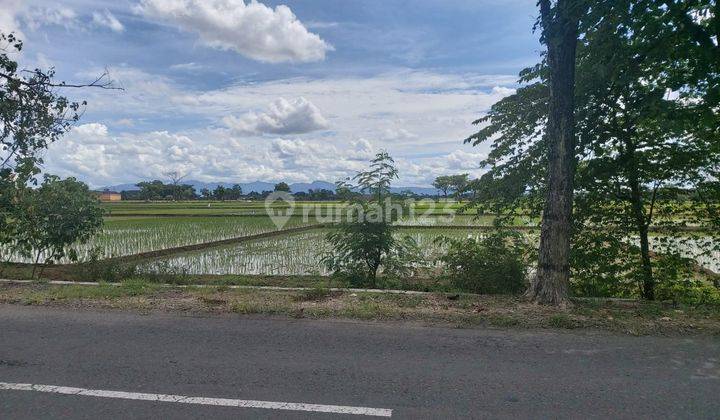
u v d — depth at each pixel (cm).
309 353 550
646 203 955
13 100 1085
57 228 1163
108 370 499
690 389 448
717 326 640
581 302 786
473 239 1059
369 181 1085
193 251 1905
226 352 554
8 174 1125
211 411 407
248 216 4047
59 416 399
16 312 734
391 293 856
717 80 758
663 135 898
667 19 726
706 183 911
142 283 948
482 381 469
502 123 1060
